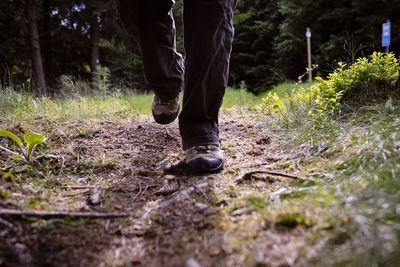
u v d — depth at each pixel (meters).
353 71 2.31
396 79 2.20
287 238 0.88
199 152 1.59
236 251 0.86
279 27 9.82
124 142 2.16
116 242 0.96
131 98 4.99
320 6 8.70
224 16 1.46
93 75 8.87
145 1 1.35
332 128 1.88
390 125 1.58
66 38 8.95
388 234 0.78
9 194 1.17
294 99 2.54
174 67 1.69
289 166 1.56
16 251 0.86
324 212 0.94
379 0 7.28
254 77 11.16
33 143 1.65
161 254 0.89
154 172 1.65
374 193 0.98
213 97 1.56
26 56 8.59
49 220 1.04
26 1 7.64
